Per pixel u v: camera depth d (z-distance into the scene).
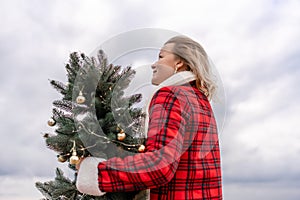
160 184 0.92
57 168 1.35
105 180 0.93
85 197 1.19
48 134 1.24
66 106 1.23
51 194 1.24
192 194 0.99
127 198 1.14
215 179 1.07
